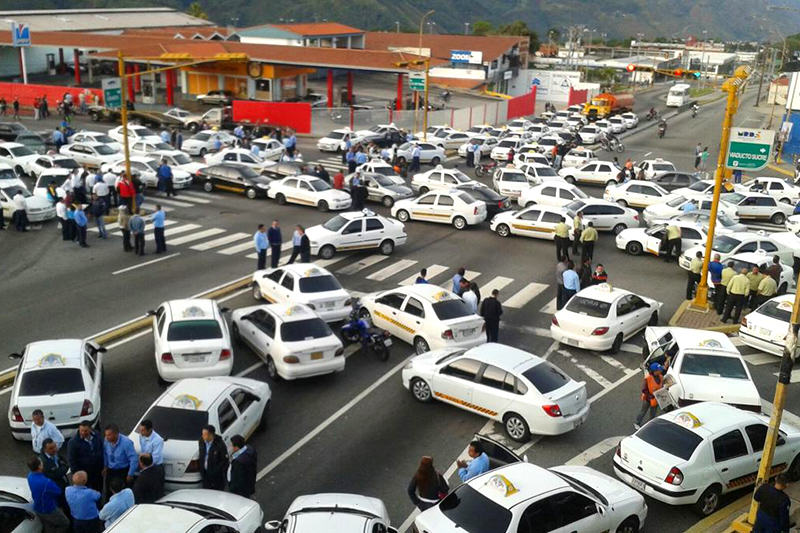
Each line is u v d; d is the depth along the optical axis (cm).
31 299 2273
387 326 2042
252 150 4450
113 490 1146
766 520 1125
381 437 1538
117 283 2444
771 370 1964
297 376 1723
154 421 1346
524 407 1512
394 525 1235
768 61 14875
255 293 2320
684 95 10012
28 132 4456
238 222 3269
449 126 6316
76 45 7594
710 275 2461
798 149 6594
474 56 8412
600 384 1836
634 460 1323
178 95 7369
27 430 1423
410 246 3027
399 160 4484
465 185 3578
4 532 1065
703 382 1661
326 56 6819
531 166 4103
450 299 1956
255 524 1108
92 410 1458
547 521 1077
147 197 3681
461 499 1106
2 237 2956
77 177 3278
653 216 3462
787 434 1428
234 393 1450
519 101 7838
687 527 1278
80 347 1597
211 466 1242
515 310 2316
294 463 1430
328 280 2159
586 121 7594
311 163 4681
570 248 3038
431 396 1681
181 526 965
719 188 2248
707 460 1296
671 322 2245
